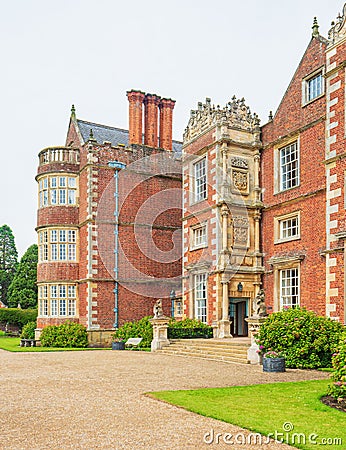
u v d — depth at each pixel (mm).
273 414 7250
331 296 15125
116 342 20125
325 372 12094
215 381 10547
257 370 12430
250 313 19922
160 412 7441
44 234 24812
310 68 18047
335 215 15273
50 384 10219
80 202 24703
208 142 20984
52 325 23516
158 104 27234
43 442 5973
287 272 18766
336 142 15438
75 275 24391
